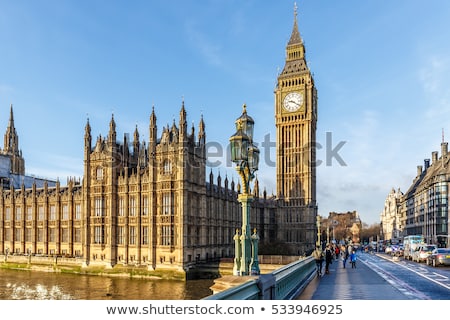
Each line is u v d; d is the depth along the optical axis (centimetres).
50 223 11588
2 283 9044
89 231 10462
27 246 12025
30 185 15638
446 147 15212
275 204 15850
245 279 1568
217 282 1595
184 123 9256
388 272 4328
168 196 9306
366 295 2570
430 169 16938
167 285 8350
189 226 9281
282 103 16238
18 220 12350
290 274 2456
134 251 9750
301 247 15162
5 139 18150
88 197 10550
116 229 10088
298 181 15675
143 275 9312
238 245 1852
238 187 13288
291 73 16262
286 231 15538
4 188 14362
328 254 4319
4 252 12419
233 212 11919
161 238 9306
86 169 10619
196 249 9500
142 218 9719
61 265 10688
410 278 3669
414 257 6494
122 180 10144
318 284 3180
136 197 9838
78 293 7731
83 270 10250
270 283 1716
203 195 9919
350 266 5284
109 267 9888
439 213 13975
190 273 9012
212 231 10306
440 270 4612
